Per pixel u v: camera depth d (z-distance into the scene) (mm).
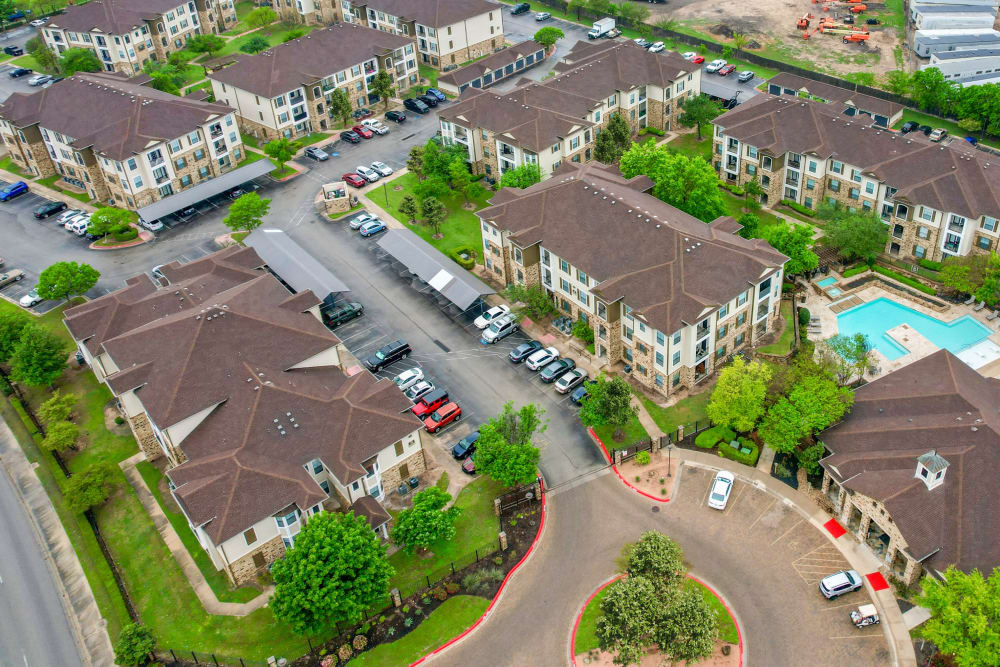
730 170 123625
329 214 122625
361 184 128500
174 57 170000
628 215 92625
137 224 124188
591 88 133250
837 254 105562
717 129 123312
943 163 102938
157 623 69250
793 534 71750
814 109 117312
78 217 123688
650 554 64750
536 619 67000
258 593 70812
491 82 158875
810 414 74125
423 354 95375
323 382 82938
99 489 79125
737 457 79062
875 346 91938
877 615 64250
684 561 70312
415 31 169625
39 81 169625
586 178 101625
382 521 72062
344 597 63250
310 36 152625
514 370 92188
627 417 78875
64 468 84125
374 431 75688
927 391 75750
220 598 70625
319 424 76000
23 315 98375
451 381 91312
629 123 137125
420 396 87938
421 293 105375
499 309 99062
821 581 66312
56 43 178750
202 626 68562
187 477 71500
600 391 78625
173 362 80125
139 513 79062
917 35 160000
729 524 73188
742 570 69125
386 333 99000
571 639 65312
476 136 127812
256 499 69250
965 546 63625
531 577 70375
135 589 72375
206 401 77375
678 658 60000
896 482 68000
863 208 109812
